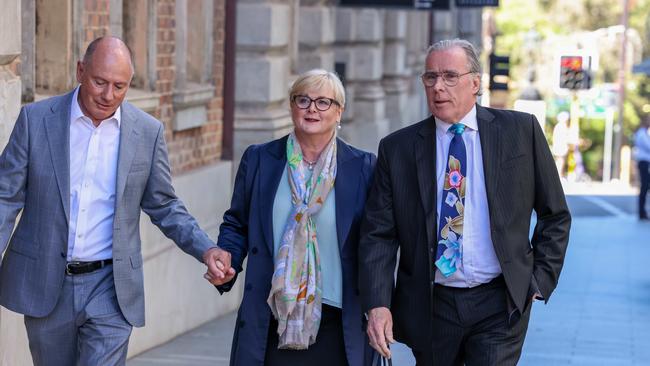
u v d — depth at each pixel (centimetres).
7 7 1148
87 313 944
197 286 1873
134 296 957
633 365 1722
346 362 984
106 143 945
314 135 972
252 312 977
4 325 1194
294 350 980
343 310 973
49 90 1424
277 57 2172
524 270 948
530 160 956
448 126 955
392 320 977
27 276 940
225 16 2033
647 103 11288
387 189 964
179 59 1773
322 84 962
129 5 1652
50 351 964
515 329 952
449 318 954
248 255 988
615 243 3712
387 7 3100
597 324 2111
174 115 1770
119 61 914
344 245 971
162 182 974
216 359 1631
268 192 977
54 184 933
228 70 2041
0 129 1136
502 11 10981
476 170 952
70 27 1419
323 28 2711
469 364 961
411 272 961
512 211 948
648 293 2562
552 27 11138
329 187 971
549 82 10550
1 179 936
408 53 4497
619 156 9281
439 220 950
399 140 965
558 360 1748
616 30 9525
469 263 946
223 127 2047
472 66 948
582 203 5638
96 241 946
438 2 3120
